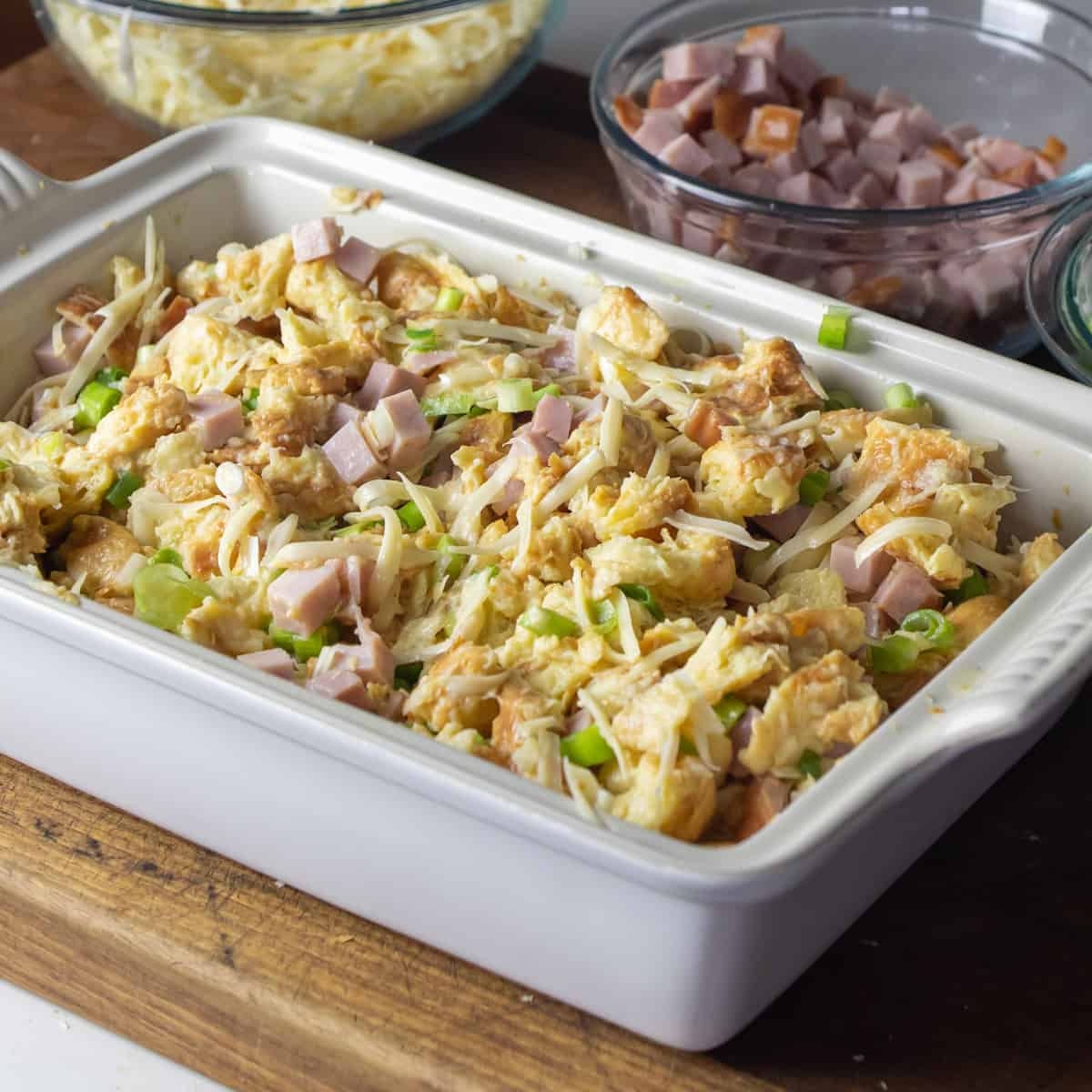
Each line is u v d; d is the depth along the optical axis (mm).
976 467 882
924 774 762
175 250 981
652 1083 796
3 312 932
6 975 862
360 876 807
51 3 1072
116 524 886
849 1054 802
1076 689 793
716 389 906
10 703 845
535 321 950
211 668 781
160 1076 843
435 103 1079
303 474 883
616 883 751
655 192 1014
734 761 800
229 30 1038
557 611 842
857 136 1083
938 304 1003
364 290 954
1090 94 1082
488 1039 804
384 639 856
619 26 1194
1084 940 827
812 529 875
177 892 836
